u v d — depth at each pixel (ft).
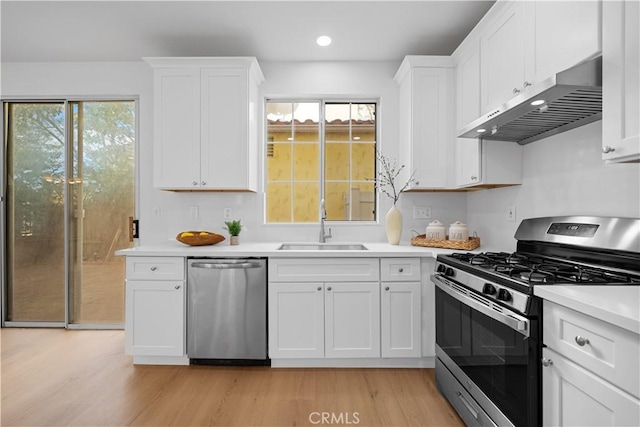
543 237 6.53
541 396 4.17
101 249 10.89
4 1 7.68
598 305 3.32
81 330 10.69
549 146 6.83
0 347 9.42
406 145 9.69
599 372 3.34
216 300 8.20
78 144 10.91
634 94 3.87
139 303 8.24
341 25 8.68
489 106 7.25
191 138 9.26
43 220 10.96
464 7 7.94
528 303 4.23
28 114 10.99
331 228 10.61
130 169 10.87
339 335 8.11
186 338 8.29
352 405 6.68
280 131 10.99
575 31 4.81
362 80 10.58
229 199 10.59
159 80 9.27
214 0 7.68
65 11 8.08
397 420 6.22
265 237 10.55
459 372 6.16
